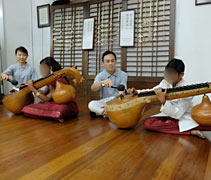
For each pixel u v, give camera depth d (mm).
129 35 3760
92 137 1747
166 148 1485
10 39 4992
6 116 2598
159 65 3645
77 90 4539
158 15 3555
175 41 3471
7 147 1507
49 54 4934
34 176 1083
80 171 1138
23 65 3363
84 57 4426
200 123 1649
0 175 1094
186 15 3342
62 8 4562
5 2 4859
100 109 2449
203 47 3264
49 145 1549
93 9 4301
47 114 2334
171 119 1898
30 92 2645
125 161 1265
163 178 1060
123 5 3818
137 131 1933
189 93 1644
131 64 3898
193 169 1158
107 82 2104
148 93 1810
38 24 4918
